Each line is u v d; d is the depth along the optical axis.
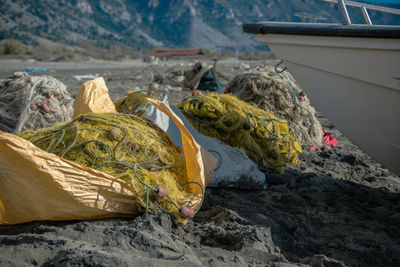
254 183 4.80
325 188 4.96
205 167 4.32
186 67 37.03
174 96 13.84
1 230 3.26
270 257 3.16
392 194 5.23
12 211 3.24
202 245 3.38
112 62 54.47
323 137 7.77
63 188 3.23
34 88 5.52
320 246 3.58
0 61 42.75
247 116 5.52
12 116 5.41
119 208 3.52
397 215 4.24
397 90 4.41
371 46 4.41
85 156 3.64
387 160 5.21
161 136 4.32
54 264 2.64
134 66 41.03
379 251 3.36
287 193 4.77
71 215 3.34
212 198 4.45
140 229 3.29
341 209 4.41
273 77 6.80
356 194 4.93
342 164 6.45
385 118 4.77
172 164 4.03
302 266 3.01
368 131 5.10
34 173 3.19
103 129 3.89
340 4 4.75
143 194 3.58
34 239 2.95
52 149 3.64
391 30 4.13
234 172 4.73
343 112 5.24
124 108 4.92
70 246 2.88
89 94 4.60
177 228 3.62
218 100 5.70
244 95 6.77
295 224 3.88
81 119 4.04
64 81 18.44
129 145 3.84
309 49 5.13
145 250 2.99
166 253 2.97
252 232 3.46
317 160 6.46
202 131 5.37
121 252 2.90
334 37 4.73
